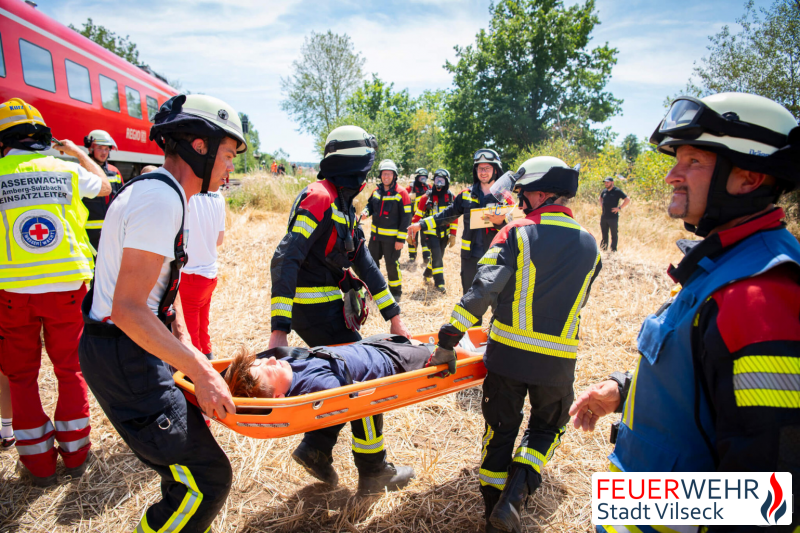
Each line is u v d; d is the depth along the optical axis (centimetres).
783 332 94
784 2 1605
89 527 246
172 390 180
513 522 205
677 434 118
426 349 275
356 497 266
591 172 1669
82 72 1030
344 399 203
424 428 341
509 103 3509
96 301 175
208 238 372
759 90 1631
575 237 221
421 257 1037
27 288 258
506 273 215
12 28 826
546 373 217
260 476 285
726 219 121
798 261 106
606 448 313
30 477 279
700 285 116
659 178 1423
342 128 270
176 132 171
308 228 255
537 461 221
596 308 602
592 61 3647
